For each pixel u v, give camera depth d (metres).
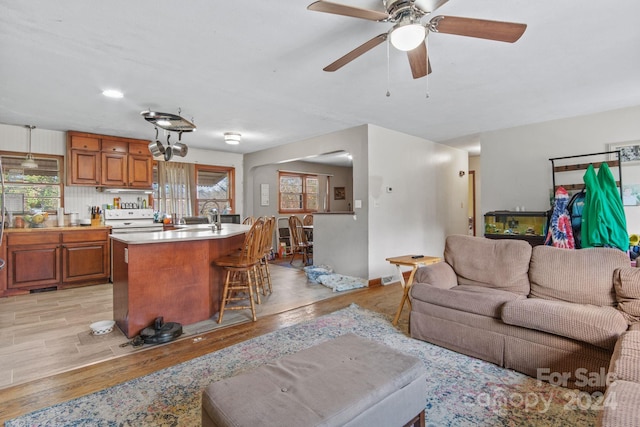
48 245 4.20
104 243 4.62
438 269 2.88
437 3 1.60
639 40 2.27
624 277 2.10
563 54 2.48
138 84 3.01
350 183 9.09
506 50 2.42
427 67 2.32
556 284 2.41
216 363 2.27
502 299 2.29
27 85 3.00
